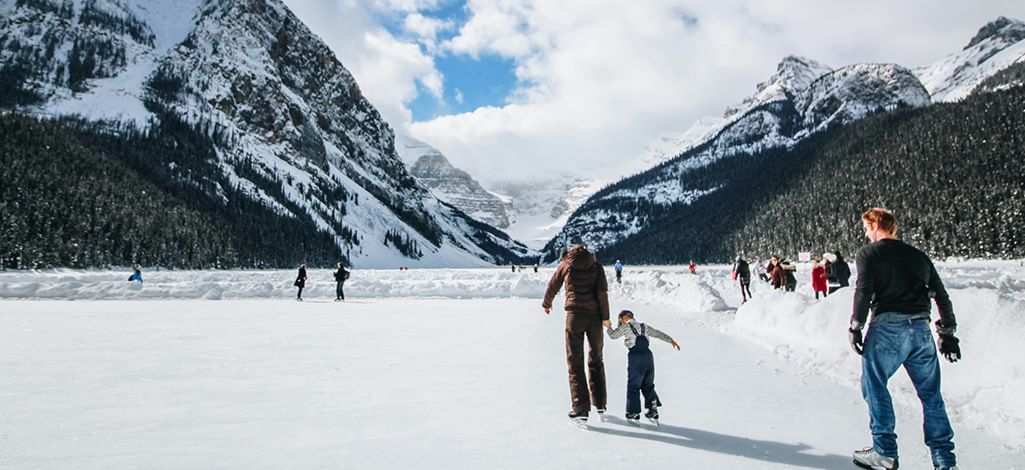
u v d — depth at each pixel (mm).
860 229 90000
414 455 4141
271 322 14320
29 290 23359
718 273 51500
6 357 8633
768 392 6316
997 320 5938
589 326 5203
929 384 3713
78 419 5105
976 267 50344
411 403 5848
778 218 114875
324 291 25422
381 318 15547
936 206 83562
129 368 7785
